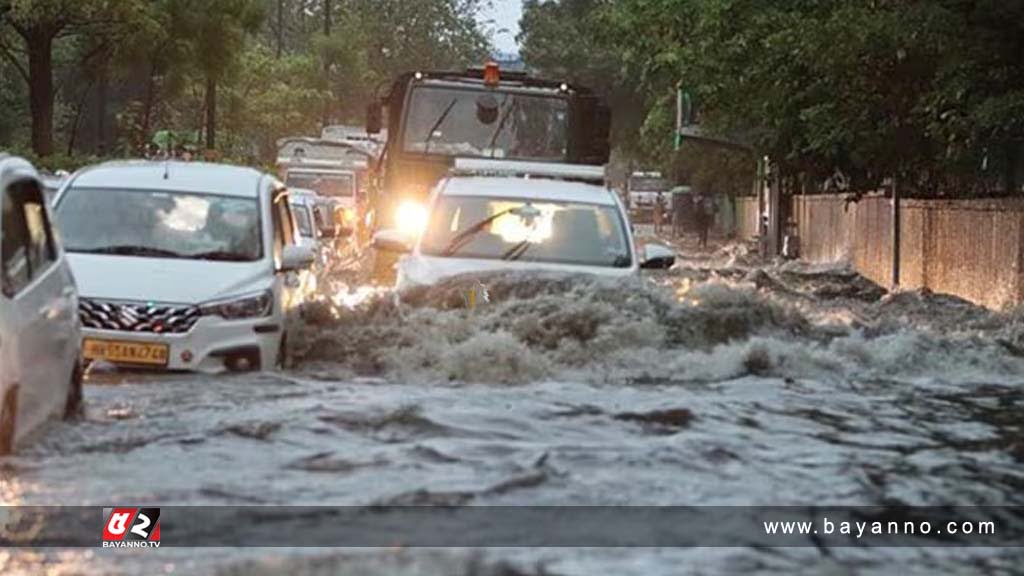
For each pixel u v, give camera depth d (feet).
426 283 65.62
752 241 251.39
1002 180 123.13
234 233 64.90
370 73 344.90
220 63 182.19
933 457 40.27
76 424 44.01
